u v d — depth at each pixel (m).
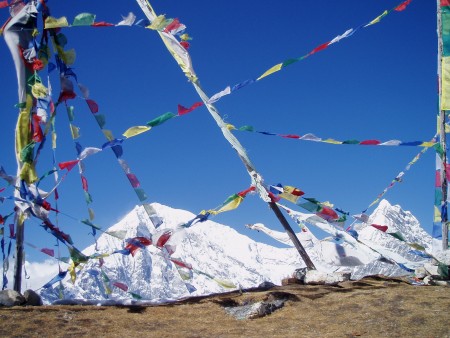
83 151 13.62
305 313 12.07
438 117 16.00
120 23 14.12
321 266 15.84
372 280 15.69
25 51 14.59
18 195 13.99
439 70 15.66
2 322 11.16
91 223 14.04
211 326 11.43
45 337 10.48
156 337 10.56
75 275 14.18
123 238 14.20
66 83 14.86
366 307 11.99
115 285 14.29
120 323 11.48
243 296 13.51
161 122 13.45
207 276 14.17
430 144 13.54
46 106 14.70
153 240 14.11
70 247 14.02
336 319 11.52
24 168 14.09
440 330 10.32
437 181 15.64
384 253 14.94
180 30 14.66
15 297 12.95
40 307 12.52
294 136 13.98
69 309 12.45
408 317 11.11
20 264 13.87
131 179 14.48
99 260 14.67
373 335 10.38
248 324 11.55
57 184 14.12
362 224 15.12
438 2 15.60
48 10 14.87
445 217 15.45
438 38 15.69
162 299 13.76
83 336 10.60
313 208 14.62
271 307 12.32
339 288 14.11
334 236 15.05
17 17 14.60
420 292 12.80
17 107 14.34
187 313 12.37
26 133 14.42
